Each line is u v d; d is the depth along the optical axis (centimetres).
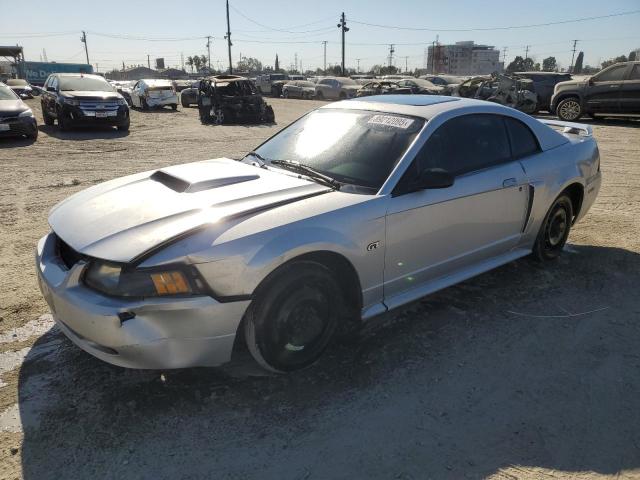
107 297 257
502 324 369
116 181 363
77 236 281
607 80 1586
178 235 262
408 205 327
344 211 302
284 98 3725
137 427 261
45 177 836
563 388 297
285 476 233
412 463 240
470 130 384
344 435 258
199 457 243
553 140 452
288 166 366
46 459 240
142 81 2531
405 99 410
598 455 246
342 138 374
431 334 354
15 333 349
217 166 365
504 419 271
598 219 624
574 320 376
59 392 287
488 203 380
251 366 312
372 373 309
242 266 261
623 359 327
